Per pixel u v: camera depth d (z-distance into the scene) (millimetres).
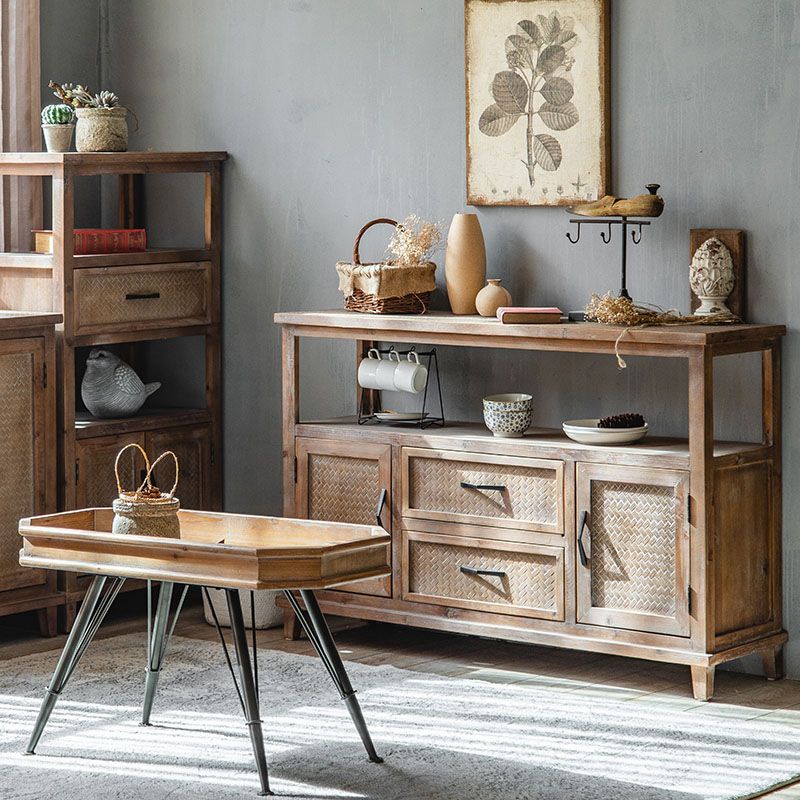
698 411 4496
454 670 4988
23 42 5984
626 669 5008
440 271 5531
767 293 4816
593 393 5219
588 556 4758
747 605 4738
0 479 5355
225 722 4363
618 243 5117
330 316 5273
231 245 6109
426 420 5371
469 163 5398
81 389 5863
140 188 6297
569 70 5133
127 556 3941
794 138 4734
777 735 4250
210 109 6113
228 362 6156
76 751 4098
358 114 5711
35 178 6051
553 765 3973
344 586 5301
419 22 5520
